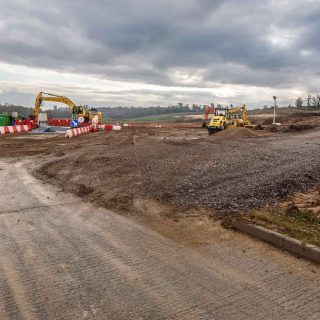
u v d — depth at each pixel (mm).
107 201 8141
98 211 7426
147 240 5812
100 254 5258
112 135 31672
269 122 66750
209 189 8891
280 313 3803
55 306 3889
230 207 7461
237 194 8391
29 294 4133
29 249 5426
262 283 4426
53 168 12422
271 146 19281
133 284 4379
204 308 3879
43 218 6930
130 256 5195
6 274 4617
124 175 11031
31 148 19688
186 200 8047
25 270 4730
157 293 4172
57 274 4621
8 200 8195
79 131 32312
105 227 6438
